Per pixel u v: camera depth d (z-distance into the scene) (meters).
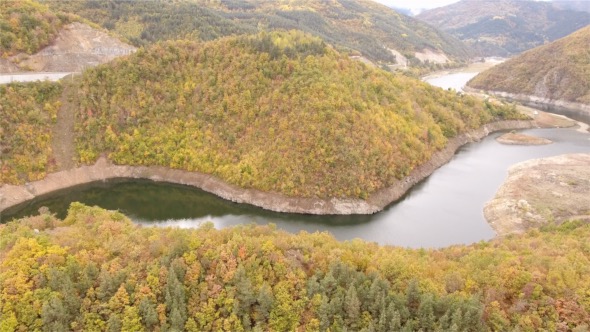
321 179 95.69
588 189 103.44
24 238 50.97
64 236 54.66
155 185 105.62
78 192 102.25
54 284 46.34
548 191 102.75
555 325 44.03
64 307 45.03
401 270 50.44
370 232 87.06
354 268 51.09
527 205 94.94
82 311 45.69
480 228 89.75
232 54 118.25
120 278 47.84
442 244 82.88
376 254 54.69
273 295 48.44
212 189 102.00
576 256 54.44
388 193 101.44
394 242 83.19
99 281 47.84
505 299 48.03
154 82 116.94
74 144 108.88
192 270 49.56
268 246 52.53
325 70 115.06
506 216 92.69
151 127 111.81
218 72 116.50
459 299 46.06
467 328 44.38
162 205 98.19
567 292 46.56
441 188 110.56
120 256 51.25
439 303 46.12
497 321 44.78
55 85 115.81
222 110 110.31
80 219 63.94
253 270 50.09
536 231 73.56
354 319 46.72
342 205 94.19
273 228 65.38
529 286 47.38
